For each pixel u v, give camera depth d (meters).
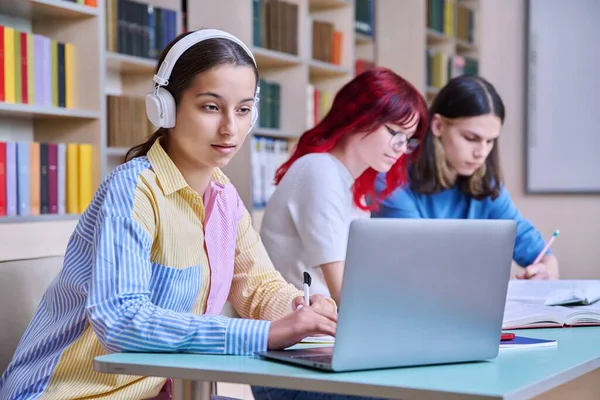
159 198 1.55
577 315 1.80
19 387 1.55
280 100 4.37
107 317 1.39
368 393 1.14
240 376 1.22
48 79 3.06
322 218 2.21
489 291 1.33
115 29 3.35
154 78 1.56
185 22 3.89
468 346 1.33
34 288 2.10
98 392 1.55
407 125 2.27
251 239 1.85
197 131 1.53
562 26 5.46
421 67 5.39
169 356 1.35
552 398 2.13
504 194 2.99
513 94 5.62
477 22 6.11
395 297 1.24
